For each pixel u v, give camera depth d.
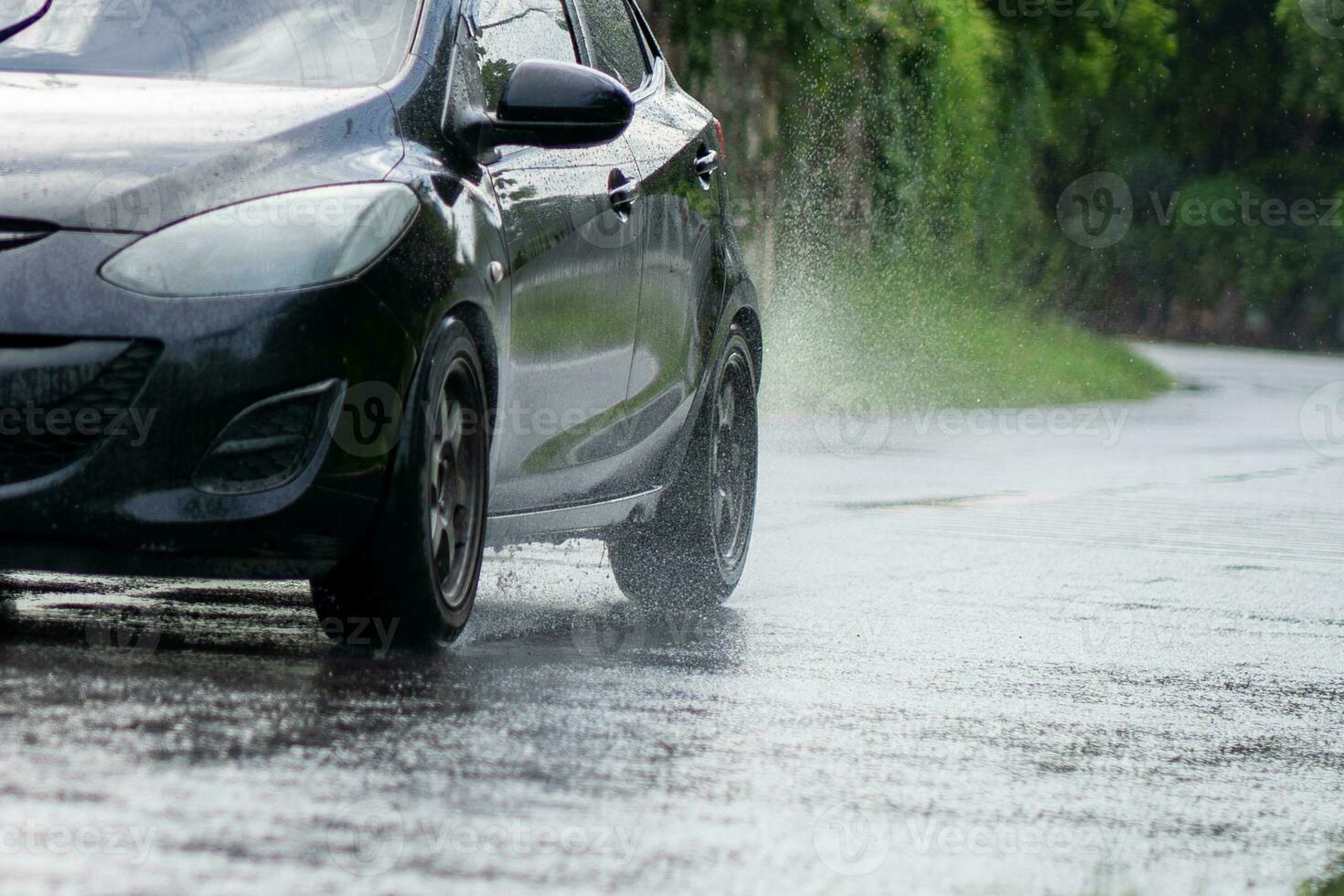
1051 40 49.69
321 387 7.96
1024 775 7.00
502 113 9.46
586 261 10.13
